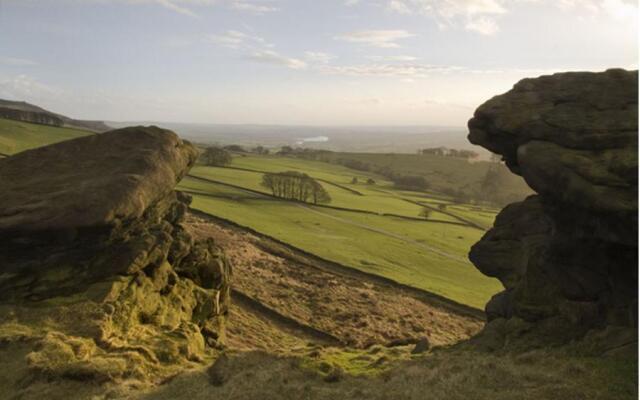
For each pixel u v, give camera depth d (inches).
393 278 2726.4
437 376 772.0
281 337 1809.8
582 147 852.0
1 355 850.1
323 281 2532.0
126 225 1231.5
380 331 1980.8
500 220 1245.1
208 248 1596.9
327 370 865.5
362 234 3789.4
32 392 740.7
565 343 898.7
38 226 1083.9
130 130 1469.0
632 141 814.5
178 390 765.9
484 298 2632.9
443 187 7106.3
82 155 1384.1
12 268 1107.9
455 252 3624.5
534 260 1068.5
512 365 784.3
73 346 869.8
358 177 7421.3
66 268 1131.3
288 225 3641.7
